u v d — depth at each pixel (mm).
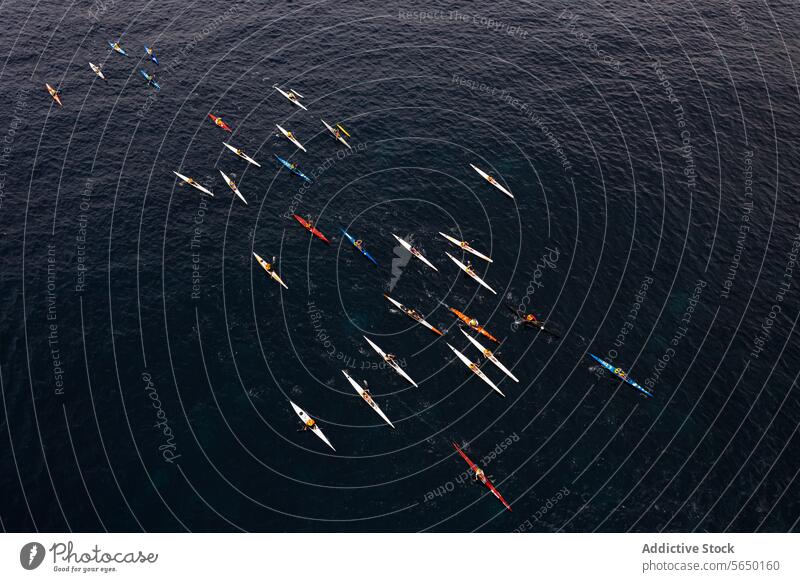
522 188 65750
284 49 80938
